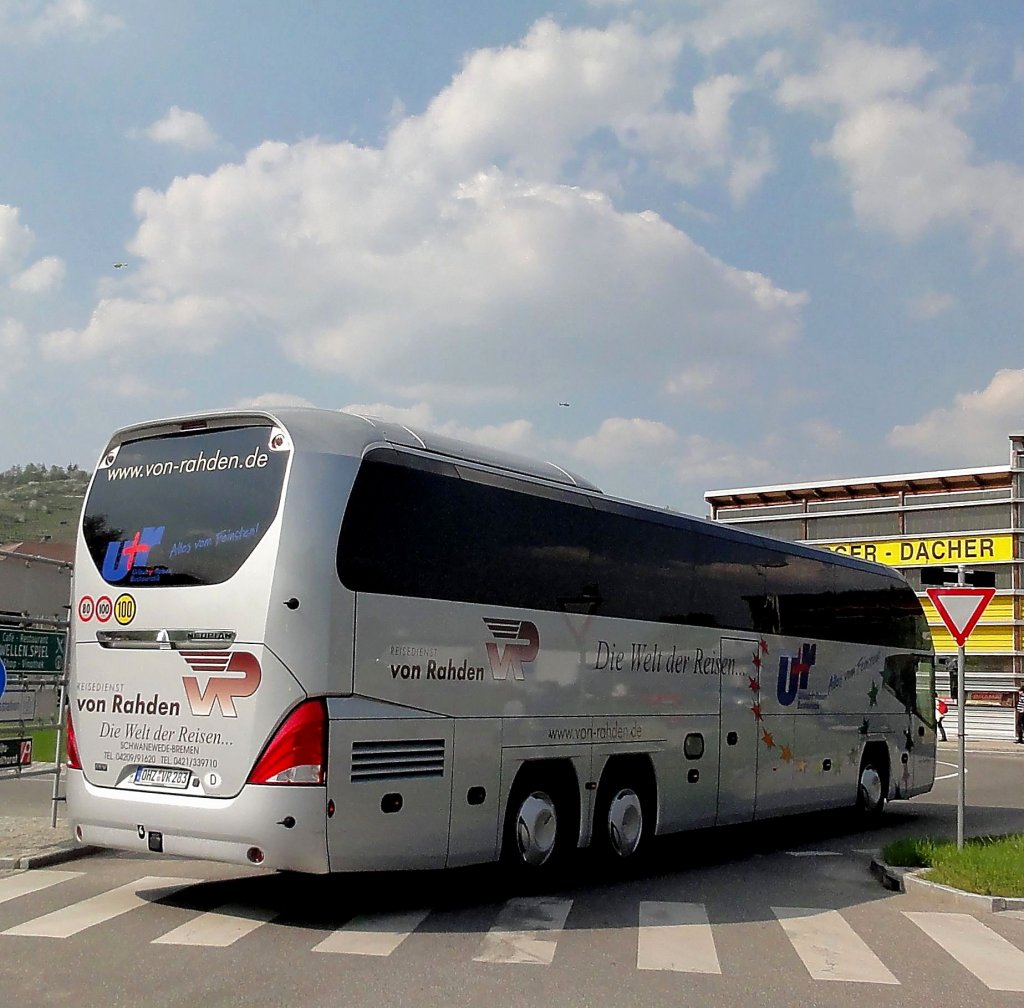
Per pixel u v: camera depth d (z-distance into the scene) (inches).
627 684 466.9
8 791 683.4
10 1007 251.8
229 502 347.6
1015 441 1644.9
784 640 591.5
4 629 470.9
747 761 549.6
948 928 376.2
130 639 356.2
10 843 463.8
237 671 334.0
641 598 482.3
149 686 350.6
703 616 525.0
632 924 363.3
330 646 335.6
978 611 508.7
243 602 335.9
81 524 376.8
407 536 365.7
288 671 329.1
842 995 285.9
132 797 348.2
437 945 321.7
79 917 345.1
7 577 896.9
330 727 331.9
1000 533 1640.0
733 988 288.0
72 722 369.1
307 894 389.4
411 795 355.9
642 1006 268.1
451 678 375.6
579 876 462.0
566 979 289.1
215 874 422.6
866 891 445.1
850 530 1745.8
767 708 569.9
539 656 416.8
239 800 328.5
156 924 337.1
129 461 373.1
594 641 448.5
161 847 343.3
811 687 613.6
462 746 377.4
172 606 348.2
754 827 676.1
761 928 365.7
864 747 667.4
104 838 355.6
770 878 474.3
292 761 326.0
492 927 349.4
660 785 485.1
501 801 393.7
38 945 308.7
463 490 391.9
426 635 367.2
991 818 726.5
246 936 324.5
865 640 680.4
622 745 459.5
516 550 412.2
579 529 448.5
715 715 526.9
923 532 1696.6
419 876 437.4
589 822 440.5
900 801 837.2
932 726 761.0
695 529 528.7
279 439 345.7
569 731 429.1
